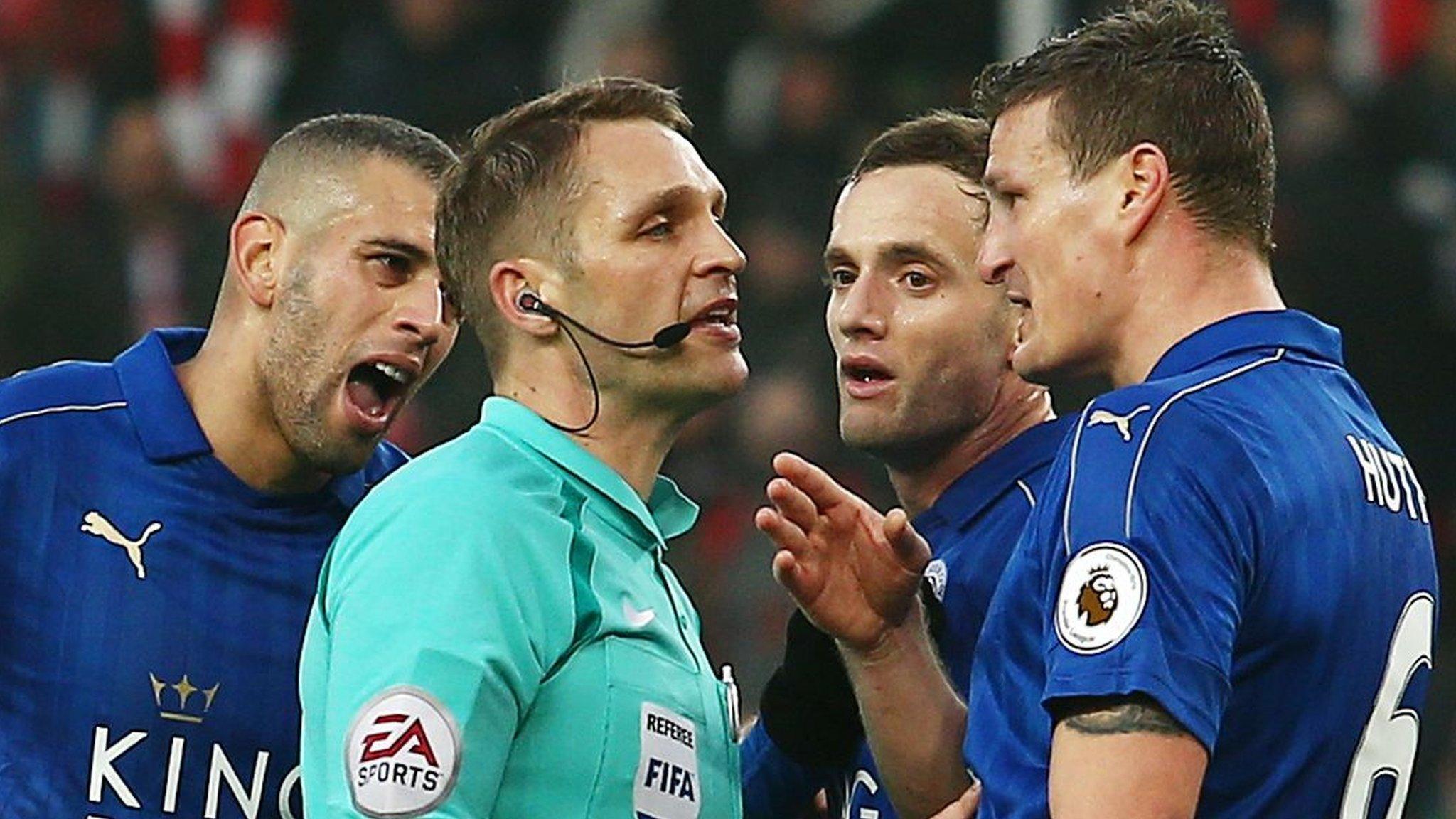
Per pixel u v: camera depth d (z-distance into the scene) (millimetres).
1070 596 10852
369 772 11273
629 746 12000
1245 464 10945
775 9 31703
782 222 30109
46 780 13586
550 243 12516
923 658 13203
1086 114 11625
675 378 12500
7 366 32469
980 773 11688
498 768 11500
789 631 14133
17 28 36594
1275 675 11023
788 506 13008
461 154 14102
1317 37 31188
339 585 11992
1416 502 11914
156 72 37031
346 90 32312
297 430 13898
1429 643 11875
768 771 14141
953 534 13977
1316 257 29516
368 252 13844
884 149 14273
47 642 13727
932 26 31500
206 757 13789
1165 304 11562
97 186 35156
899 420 13992
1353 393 11883
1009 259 11984
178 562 13898
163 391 14141
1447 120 31719
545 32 32562
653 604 12453
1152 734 10547
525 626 11672
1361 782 11359
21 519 13828
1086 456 11109
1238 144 11594
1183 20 11758
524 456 12234
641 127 12633
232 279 14125
